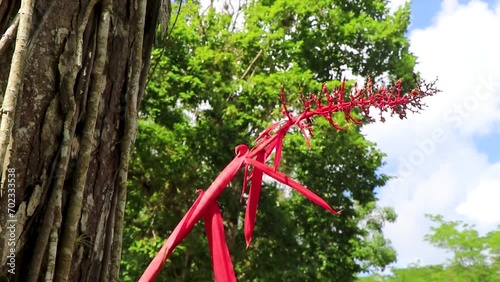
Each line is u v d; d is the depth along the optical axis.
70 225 1.82
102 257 1.97
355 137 14.86
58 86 1.86
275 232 14.81
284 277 15.00
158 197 15.09
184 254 14.38
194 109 15.62
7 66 1.78
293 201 16.42
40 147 1.79
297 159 15.24
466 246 21.06
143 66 2.27
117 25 2.08
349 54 17.03
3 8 1.83
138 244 13.65
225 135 14.32
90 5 1.97
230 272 1.59
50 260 1.75
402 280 21.88
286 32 17.02
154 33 2.33
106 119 2.02
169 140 14.27
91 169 1.95
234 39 15.97
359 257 17.20
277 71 16.06
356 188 15.83
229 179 1.69
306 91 14.38
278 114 14.66
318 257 15.80
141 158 14.41
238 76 16.88
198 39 14.79
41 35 1.85
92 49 1.97
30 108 1.79
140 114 15.23
